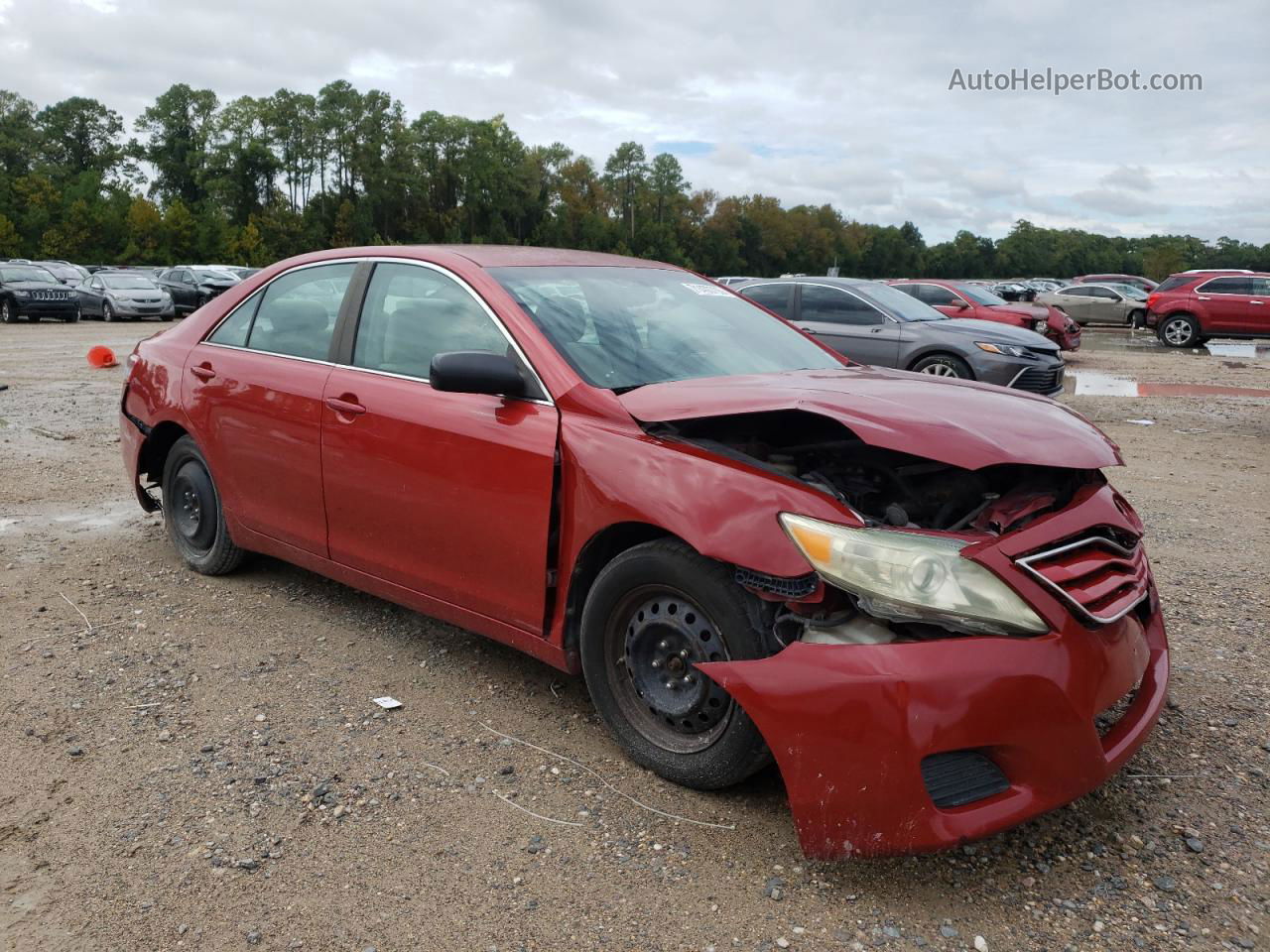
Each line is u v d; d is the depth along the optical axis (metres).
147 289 28.09
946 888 2.46
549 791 2.88
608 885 2.46
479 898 2.40
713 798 2.84
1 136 111.75
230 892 2.41
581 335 3.35
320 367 3.93
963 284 19.58
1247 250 199.62
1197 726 3.35
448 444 3.34
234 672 3.68
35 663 3.71
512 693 3.54
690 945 2.25
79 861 2.52
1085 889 2.46
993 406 2.90
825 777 2.35
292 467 4.00
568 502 3.00
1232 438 9.80
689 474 2.71
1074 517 2.64
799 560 2.44
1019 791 2.38
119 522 5.77
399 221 110.50
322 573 4.05
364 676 3.66
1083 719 2.40
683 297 3.95
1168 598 4.67
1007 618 2.37
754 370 3.52
